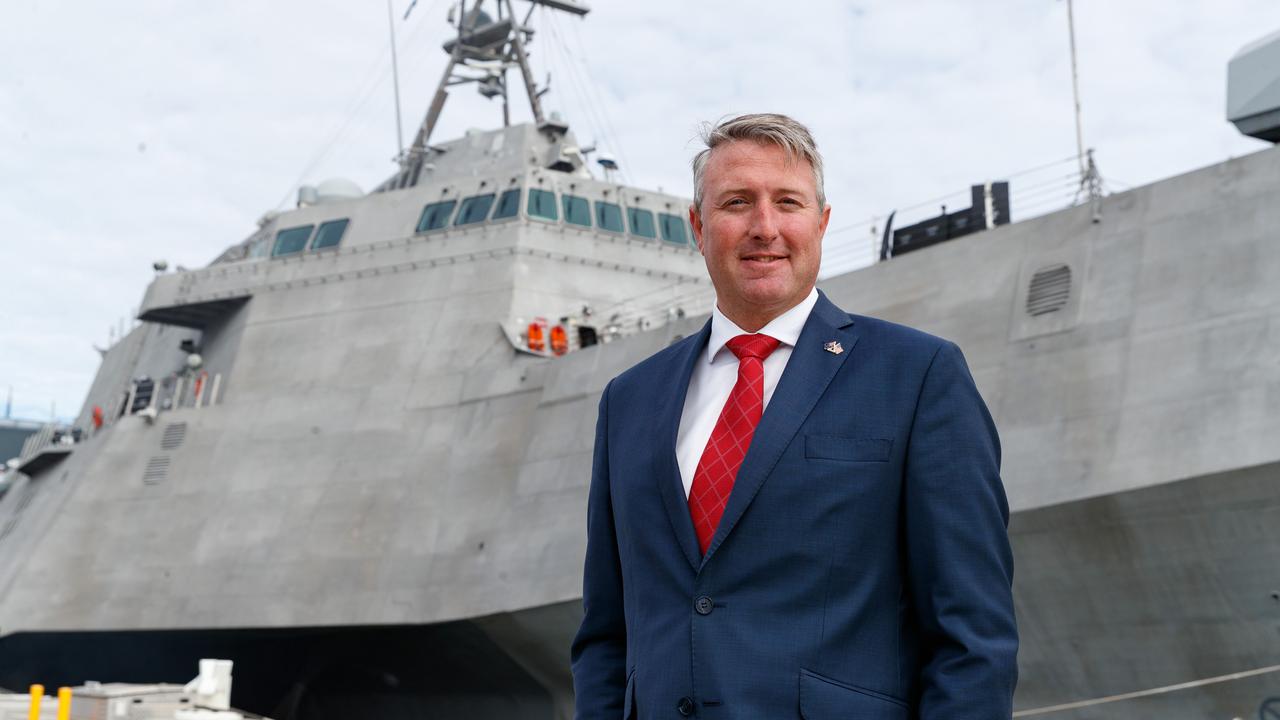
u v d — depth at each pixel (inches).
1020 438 610.5
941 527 163.8
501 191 1029.8
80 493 1062.4
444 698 954.1
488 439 901.2
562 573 802.2
